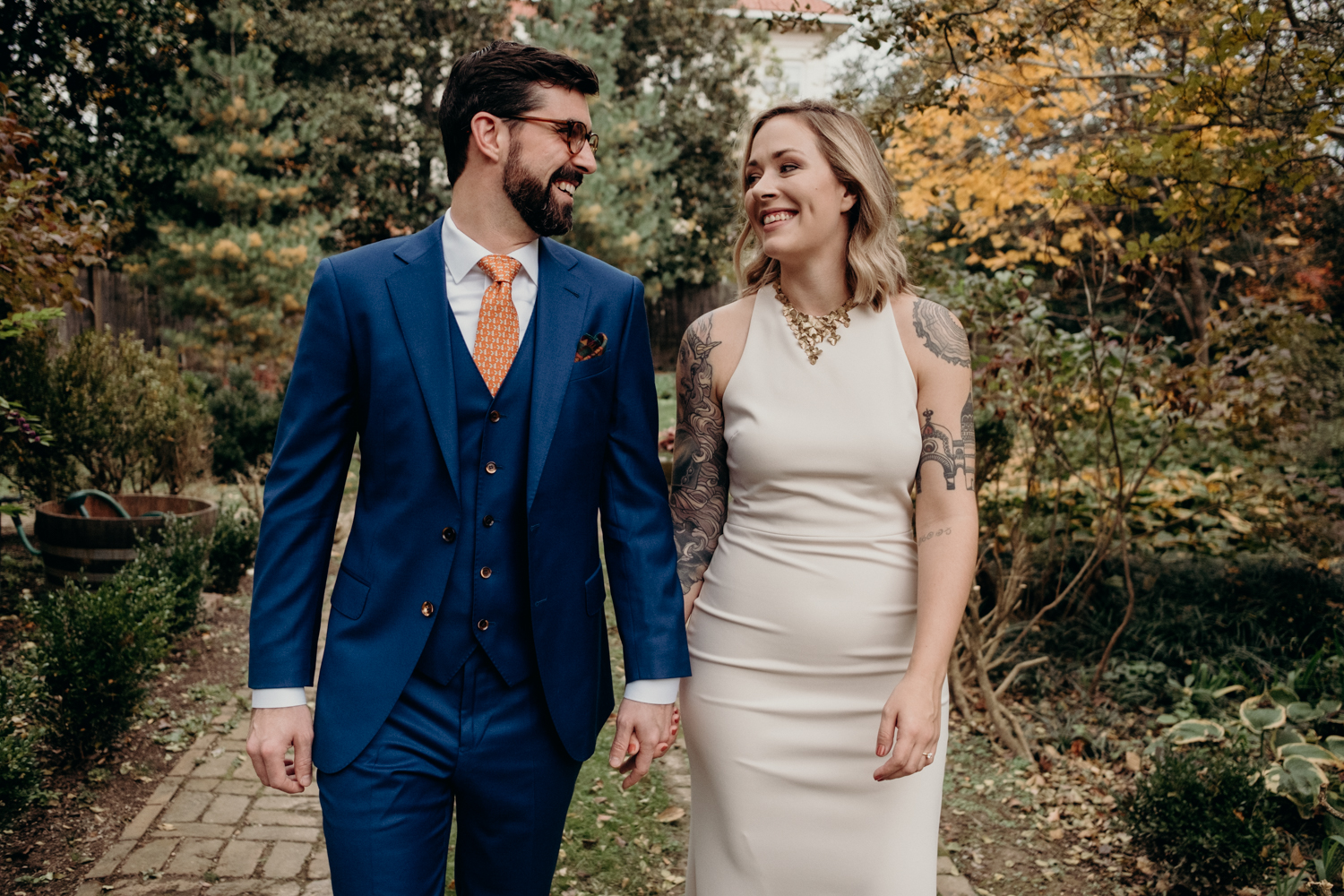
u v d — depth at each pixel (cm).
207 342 1316
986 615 498
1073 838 326
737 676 199
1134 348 443
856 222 201
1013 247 757
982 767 375
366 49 1611
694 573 209
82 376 629
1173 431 440
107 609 354
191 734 387
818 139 194
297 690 165
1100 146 417
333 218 1463
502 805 174
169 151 1397
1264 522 500
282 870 290
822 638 193
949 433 193
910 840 194
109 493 636
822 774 195
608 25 1811
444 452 166
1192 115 362
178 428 703
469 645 169
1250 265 630
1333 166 476
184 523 528
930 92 409
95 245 511
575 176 173
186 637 496
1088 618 472
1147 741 385
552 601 173
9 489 740
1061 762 378
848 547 195
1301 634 443
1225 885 285
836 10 391
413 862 164
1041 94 452
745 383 202
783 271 204
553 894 285
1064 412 466
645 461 189
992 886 299
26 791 297
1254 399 457
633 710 180
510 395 171
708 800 204
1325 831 301
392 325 167
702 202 1956
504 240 174
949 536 187
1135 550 522
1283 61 351
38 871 287
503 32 1761
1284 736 338
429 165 1767
